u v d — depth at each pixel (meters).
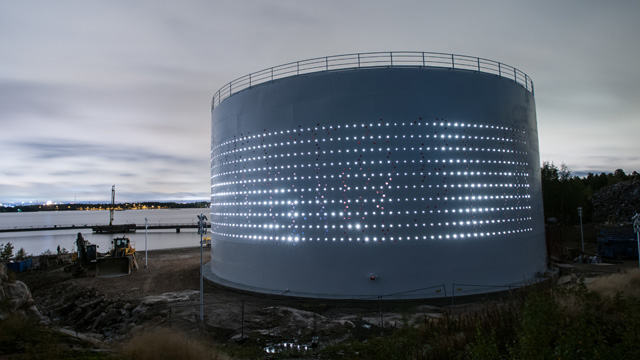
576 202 51.81
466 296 18.05
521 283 19.56
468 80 20.03
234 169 22.75
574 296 10.34
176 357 9.70
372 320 15.28
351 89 19.41
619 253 30.19
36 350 9.02
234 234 22.48
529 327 6.60
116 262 28.92
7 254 38.84
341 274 18.58
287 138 20.38
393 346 9.81
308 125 19.89
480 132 19.94
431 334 11.12
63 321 19.86
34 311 15.62
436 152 19.00
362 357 10.68
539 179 23.56
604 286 13.20
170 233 98.12
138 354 9.48
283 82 20.80
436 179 18.83
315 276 18.95
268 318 15.88
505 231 20.03
